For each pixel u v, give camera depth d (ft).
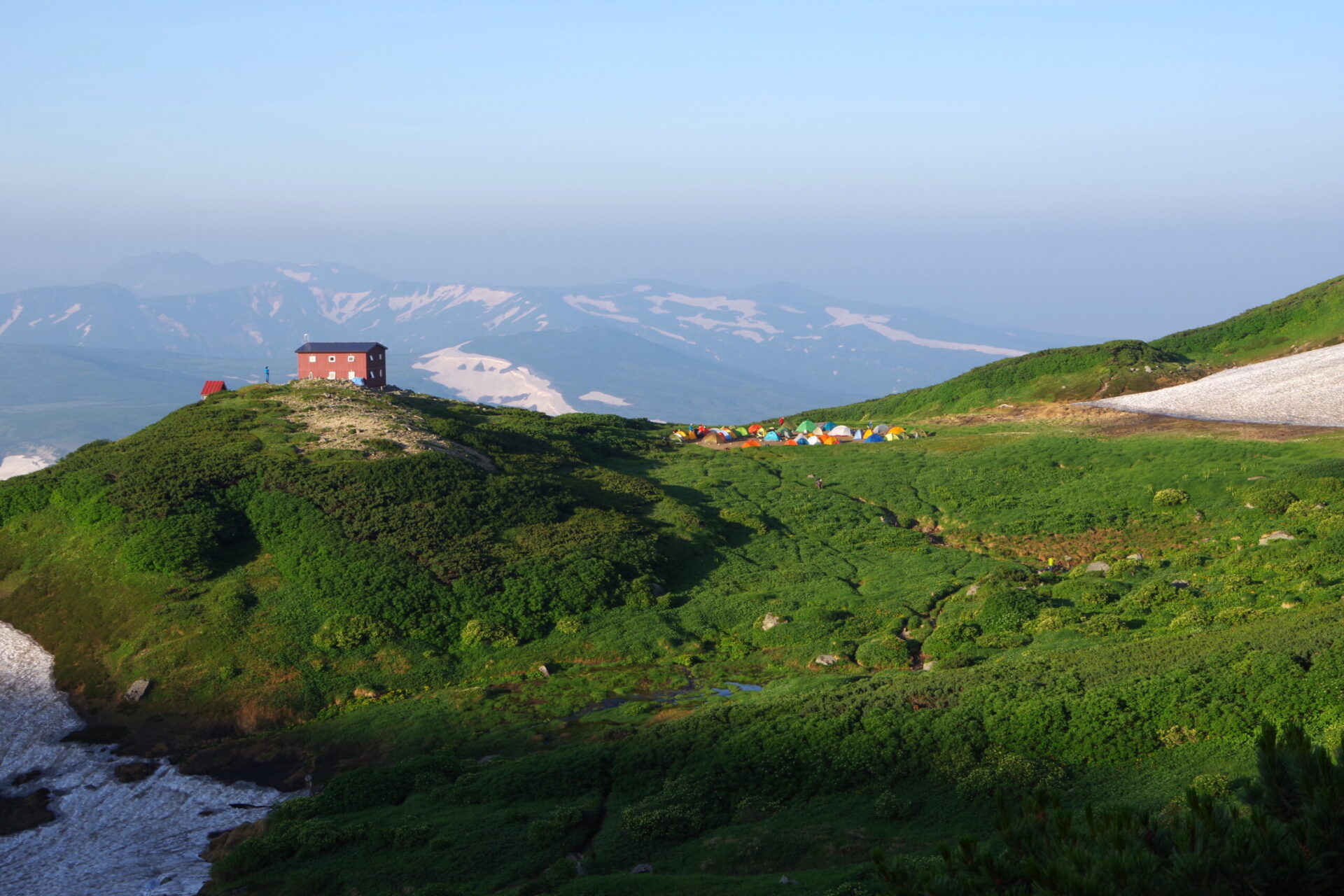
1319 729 107.55
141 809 143.74
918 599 205.26
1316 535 195.62
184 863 126.72
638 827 115.24
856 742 126.41
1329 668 117.70
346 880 111.45
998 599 188.34
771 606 209.36
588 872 108.68
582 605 206.59
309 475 238.89
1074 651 152.66
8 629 198.59
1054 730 120.57
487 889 105.40
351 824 126.72
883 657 176.76
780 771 124.67
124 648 188.14
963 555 234.79
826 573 231.50
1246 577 178.50
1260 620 153.99
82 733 168.45
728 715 144.77
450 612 199.82
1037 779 111.45
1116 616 171.63
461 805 131.13
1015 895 40.81
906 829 108.06
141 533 211.00
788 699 149.07
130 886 120.78
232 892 114.93
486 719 163.63
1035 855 42.88
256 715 171.32
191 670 181.27
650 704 164.35
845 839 106.73
